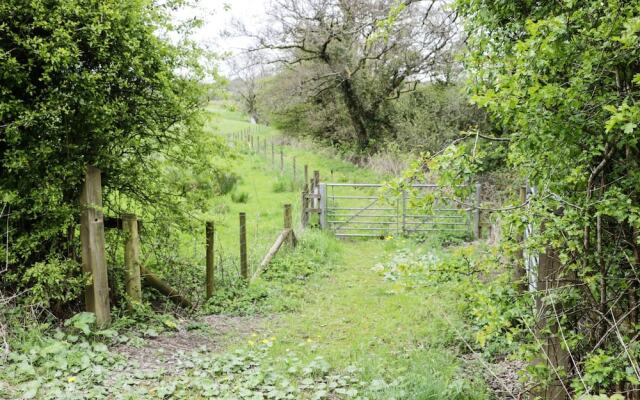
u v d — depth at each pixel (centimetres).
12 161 513
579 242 372
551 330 401
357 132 2775
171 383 450
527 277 432
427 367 496
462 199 397
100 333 526
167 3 661
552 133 319
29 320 507
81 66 557
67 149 553
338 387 468
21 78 513
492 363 539
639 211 305
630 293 346
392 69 2500
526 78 316
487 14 413
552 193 362
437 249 1166
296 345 596
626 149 333
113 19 545
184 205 743
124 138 612
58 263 546
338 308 746
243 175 1952
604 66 296
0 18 500
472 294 394
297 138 3105
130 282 609
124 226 606
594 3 292
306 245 1088
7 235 520
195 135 721
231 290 784
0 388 396
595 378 310
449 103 2167
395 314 703
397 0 579
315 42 2355
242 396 426
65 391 410
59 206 548
